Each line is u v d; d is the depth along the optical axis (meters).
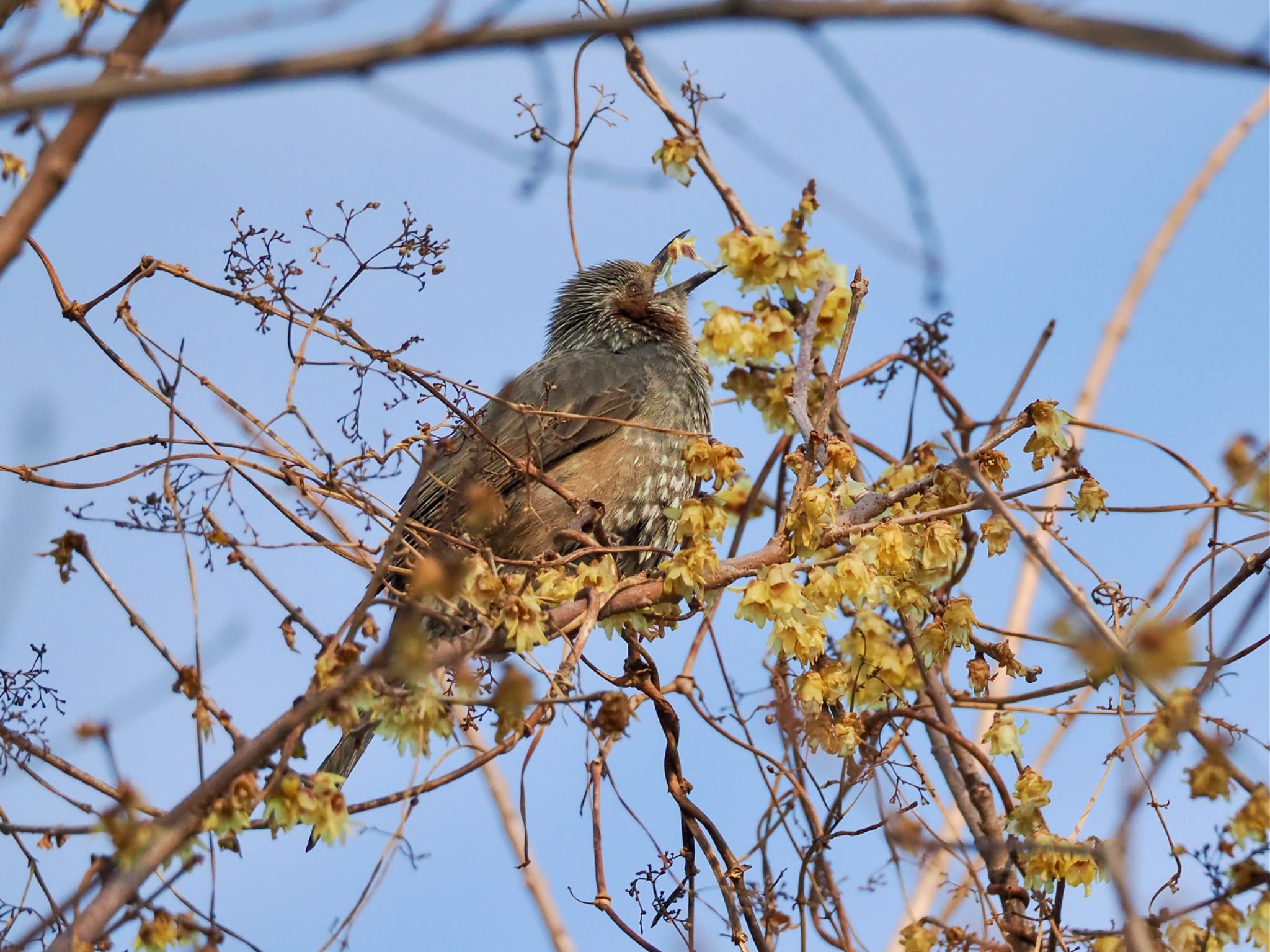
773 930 9.35
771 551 9.98
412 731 7.64
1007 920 9.02
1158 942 7.88
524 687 7.44
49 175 5.63
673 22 4.08
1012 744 9.62
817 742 9.59
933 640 10.23
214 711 7.49
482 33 4.16
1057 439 10.04
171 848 6.74
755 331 9.46
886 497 10.34
